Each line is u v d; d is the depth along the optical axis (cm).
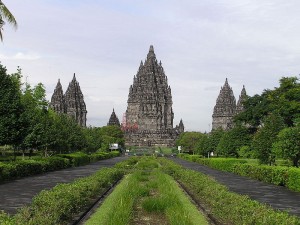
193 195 2988
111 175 3791
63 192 2098
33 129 5853
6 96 4784
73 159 7138
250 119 10038
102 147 15025
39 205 1822
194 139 17488
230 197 2086
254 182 4369
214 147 10231
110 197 2903
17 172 4388
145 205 2208
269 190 3566
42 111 7444
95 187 2841
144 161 8031
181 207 2059
